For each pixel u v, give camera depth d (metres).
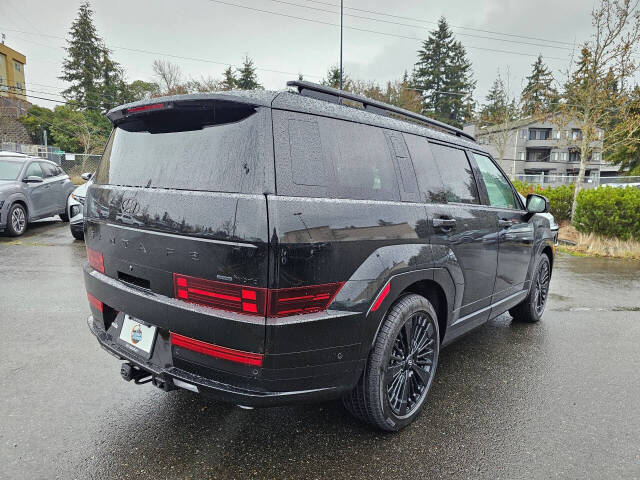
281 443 2.39
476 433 2.55
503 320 4.86
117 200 2.33
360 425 2.59
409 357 2.56
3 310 4.45
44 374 3.08
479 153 3.62
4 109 37.34
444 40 50.84
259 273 1.79
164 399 2.81
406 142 2.74
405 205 2.52
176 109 2.14
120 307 2.33
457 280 2.95
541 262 4.60
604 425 2.69
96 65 44.91
